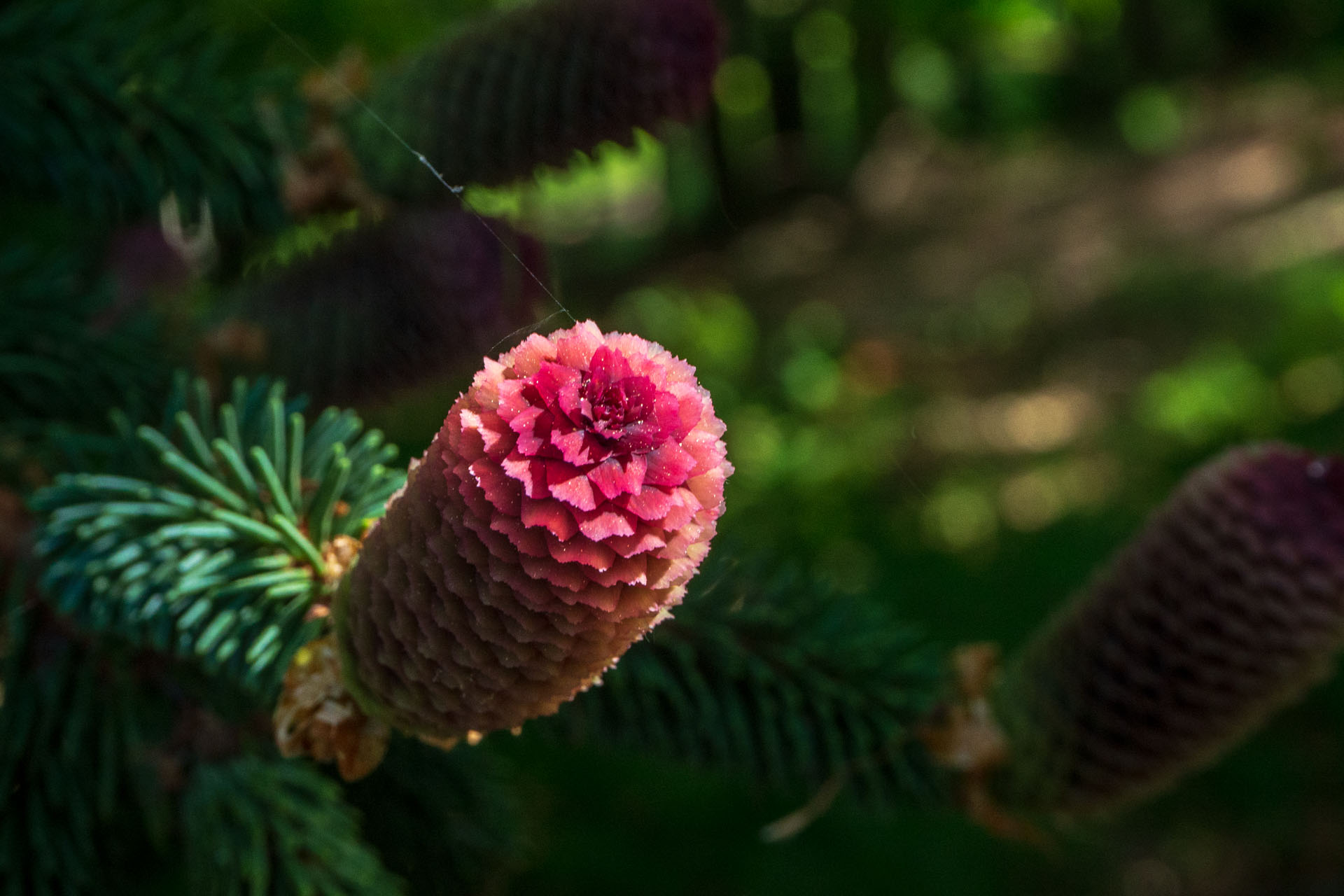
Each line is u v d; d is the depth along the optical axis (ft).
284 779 0.89
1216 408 4.56
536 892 2.29
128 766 0.90
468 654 0.72
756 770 0.95
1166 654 0.93
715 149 5.54
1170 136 8.47
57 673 0.91
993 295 6.48
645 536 0.69
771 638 0.93
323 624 0.83
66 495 0.88
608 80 0.88
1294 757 2.90
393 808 0.94
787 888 2.39
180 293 1.07
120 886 0.94
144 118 0.95
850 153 7.46
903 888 2.43
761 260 6.49
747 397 4.59
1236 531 0.93
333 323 0.92
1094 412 5.16
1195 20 9.50
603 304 3.14
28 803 0.90
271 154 0.93
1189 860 2.70
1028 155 8.59
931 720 0.94
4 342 0.97
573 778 2.54
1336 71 8.68
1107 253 6.89
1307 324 4.77
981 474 4.61
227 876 0.87
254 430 0.89
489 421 0.69
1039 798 0.96
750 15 5.99
